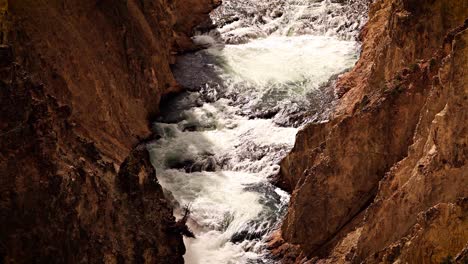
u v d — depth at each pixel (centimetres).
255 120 2202
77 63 1894
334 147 1469
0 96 1270
